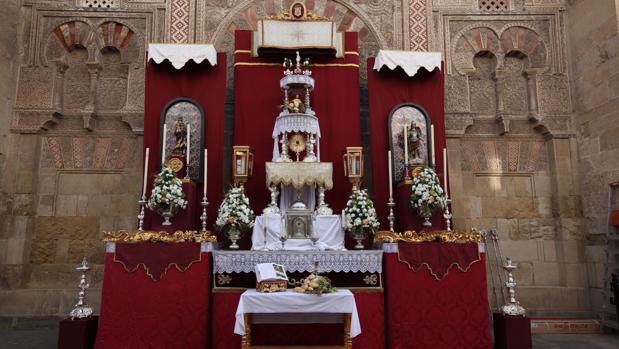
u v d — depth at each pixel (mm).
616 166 8258
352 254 6621
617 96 8266
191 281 6449
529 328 6449
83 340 6301
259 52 8617
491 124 9430
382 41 9547
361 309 6484
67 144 9109
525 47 9562
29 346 7059
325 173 7410
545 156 9398
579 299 8773
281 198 7723
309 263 6559
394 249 6652
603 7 8641
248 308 5484
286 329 6445
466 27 9594
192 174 8297
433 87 8852
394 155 8555
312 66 8805
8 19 8930
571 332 8125
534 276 9008
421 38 9531
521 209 9219
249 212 7242
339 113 8672
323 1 9695
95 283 8742
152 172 8367
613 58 8367
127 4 9422
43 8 9344
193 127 8484
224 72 8742
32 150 8930
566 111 9328
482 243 6773
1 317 8359
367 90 9422
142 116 9078
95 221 8930
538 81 9445
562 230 8969
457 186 9086
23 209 8742
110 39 9336
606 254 8227
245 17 9562
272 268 5961
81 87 9289
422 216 7375
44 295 8547
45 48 9242
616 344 7270
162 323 6340
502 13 9625
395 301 6547
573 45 9438
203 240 6578
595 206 8695
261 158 8477
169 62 8695
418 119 8703
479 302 6586
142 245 6488
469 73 9430
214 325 6430
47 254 8797
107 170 9039
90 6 9430
